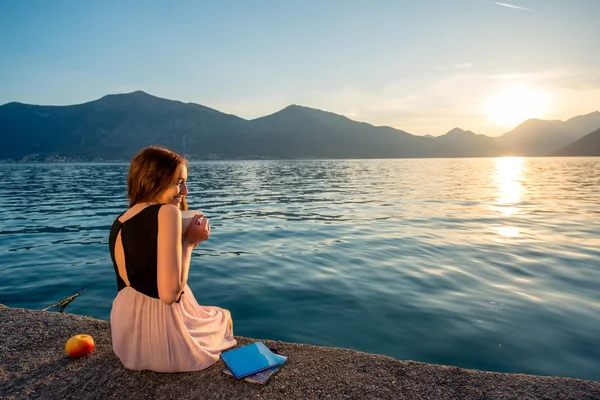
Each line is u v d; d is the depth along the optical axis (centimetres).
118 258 220
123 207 1933
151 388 238
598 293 588
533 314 510
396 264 765
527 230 1132
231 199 2292
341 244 967
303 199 2217
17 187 3441
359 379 254
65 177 5409
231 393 233
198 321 264
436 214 1495
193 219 223
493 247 905
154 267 213
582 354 404
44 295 638
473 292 598
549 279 659
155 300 235
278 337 454
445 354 408
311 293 605
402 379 254
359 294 596
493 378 256
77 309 575
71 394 237
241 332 470
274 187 3319
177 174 213
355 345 432
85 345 285
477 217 1400
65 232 1230
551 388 244
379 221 1344
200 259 836
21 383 250
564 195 2233
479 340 438
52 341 310
